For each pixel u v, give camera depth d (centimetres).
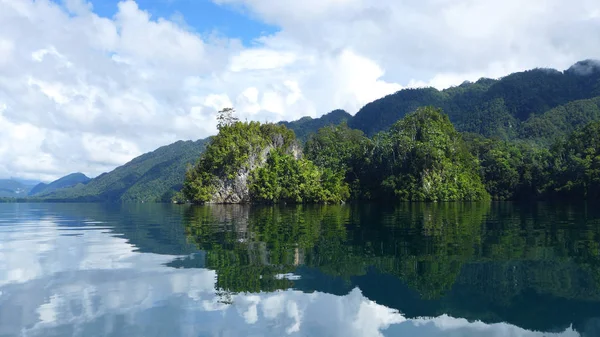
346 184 10806
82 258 1828
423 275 1539
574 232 2834
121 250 2042
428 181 10344
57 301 1204
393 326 1045
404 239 2478
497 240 2428
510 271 1606
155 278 1462
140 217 4581
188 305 1172
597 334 999
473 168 12144
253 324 1034
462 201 10488
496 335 998
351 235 2688
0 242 2358
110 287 1345
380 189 10912
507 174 11831
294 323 1048
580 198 10012
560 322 1081
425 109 12000
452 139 11806
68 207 8462
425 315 1126
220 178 9806
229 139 9919
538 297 1278
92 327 1009
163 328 1002
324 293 1301
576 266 1686
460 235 2678
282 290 1323
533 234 2723
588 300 1248
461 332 1015
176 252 1984
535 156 12162
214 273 1542
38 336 955
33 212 5862
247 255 1900
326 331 1001
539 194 11238
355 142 12862
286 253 1959
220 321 1052
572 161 10319
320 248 2112
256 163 9956
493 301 1244
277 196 9556
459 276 1527
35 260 1786
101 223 3709
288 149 10856
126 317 1075
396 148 10794
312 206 8206
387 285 1403
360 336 973
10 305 1170
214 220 4094
